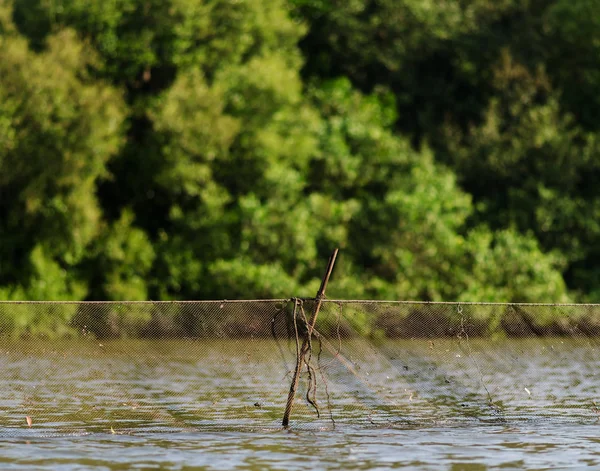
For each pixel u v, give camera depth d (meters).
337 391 63.91
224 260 161.00
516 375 65.62
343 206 168.38
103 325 60.56
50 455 51.16
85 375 60.03
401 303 65.25
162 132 162.88
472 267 165.62
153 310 61.16
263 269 156.00
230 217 162.25
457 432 59.25
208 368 61.88
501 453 52.91
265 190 168.25
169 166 162.75
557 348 66.81
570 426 61.38
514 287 165.25
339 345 62.75
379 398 64.19
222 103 165.25
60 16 165.88
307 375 63.62
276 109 173.75
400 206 167.50
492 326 66.25
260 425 60.41
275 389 62.84
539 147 188.62
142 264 157.12
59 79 153.88
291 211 163.75
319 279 161.00
